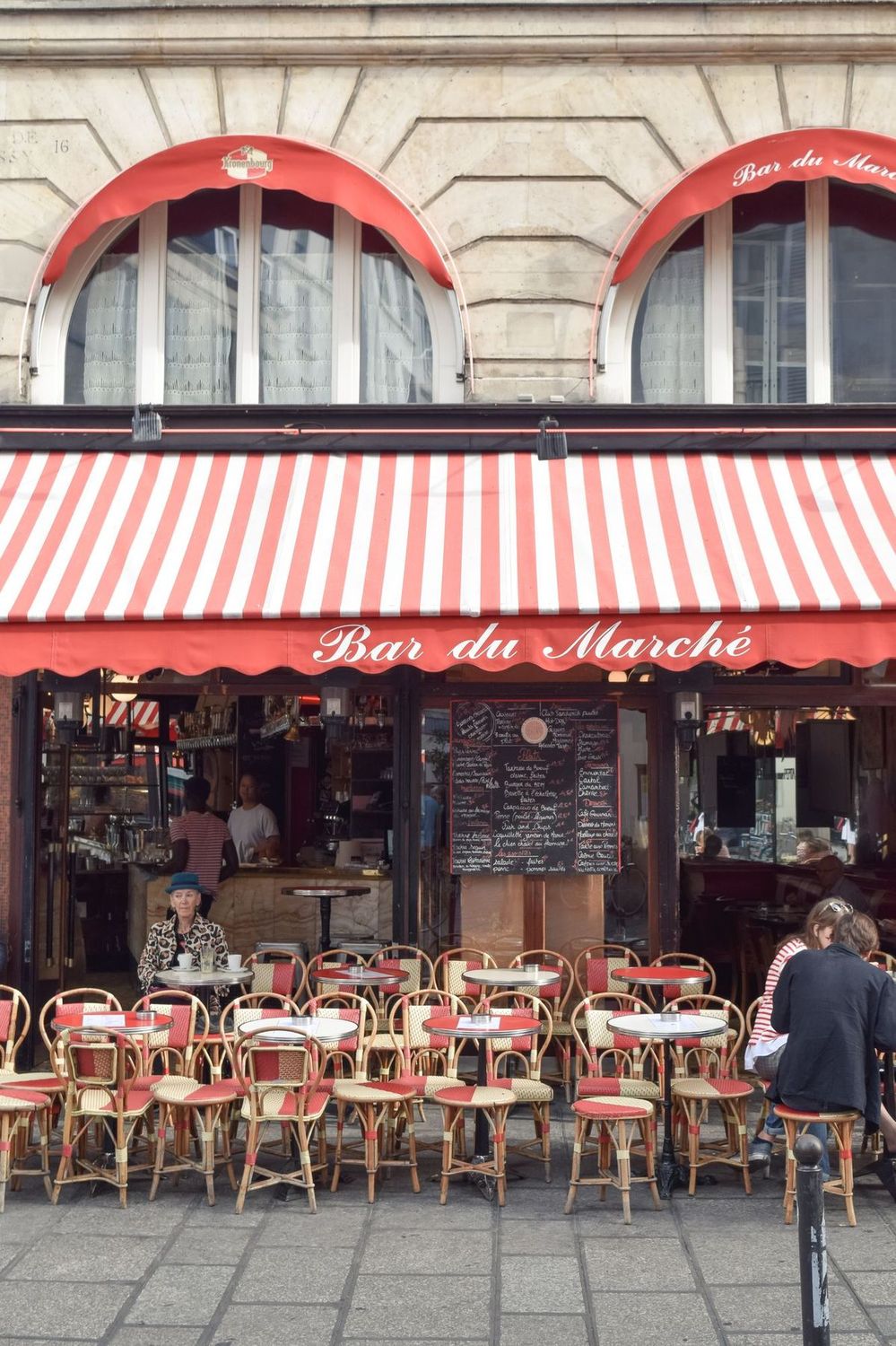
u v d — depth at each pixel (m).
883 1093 8.44
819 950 7.54
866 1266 6.71
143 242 11.11
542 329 10.66
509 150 10.70
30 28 10.65
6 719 10.66
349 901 12.05
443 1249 7.00
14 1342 5.84
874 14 10.52
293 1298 6.34
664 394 11.01
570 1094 10.14
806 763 11.68
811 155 10.32
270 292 11.11
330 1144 8.93
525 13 10.59
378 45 10.60
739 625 8.78
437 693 10.84
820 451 10.34
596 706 10.84
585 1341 5.85
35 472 10.24
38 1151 8.59
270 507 9.88
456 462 10.33
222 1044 8.71
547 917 10.92
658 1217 7.51
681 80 10.66
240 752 13.67
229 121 10.71
